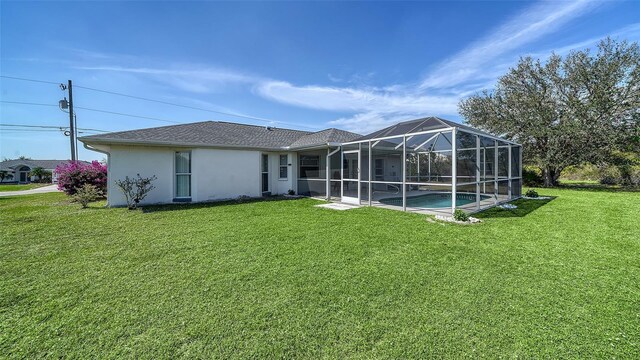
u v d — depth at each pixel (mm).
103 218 7875
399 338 2414
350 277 3711
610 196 12773
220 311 2871
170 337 2447
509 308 2891
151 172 11055
